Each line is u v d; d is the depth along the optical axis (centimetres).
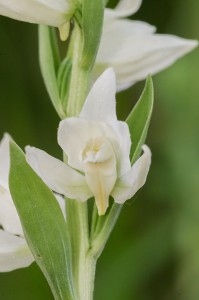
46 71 28
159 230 49
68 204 27
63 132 25
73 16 27
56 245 26
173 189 49
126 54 29
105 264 49
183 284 47
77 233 27
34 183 25
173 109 49
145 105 26
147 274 49
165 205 50
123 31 29
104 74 25
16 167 25
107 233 26
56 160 25
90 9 26
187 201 48
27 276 49
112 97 25
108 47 29
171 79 49
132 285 49
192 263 47
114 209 26
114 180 25
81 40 27
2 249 27
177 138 49
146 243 49
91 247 27
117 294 49
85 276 27
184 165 49
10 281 49
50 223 26
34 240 26
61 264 26
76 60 27
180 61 49
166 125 50
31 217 25
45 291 49
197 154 49
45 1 26
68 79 28
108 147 25
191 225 48
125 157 25
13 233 27
